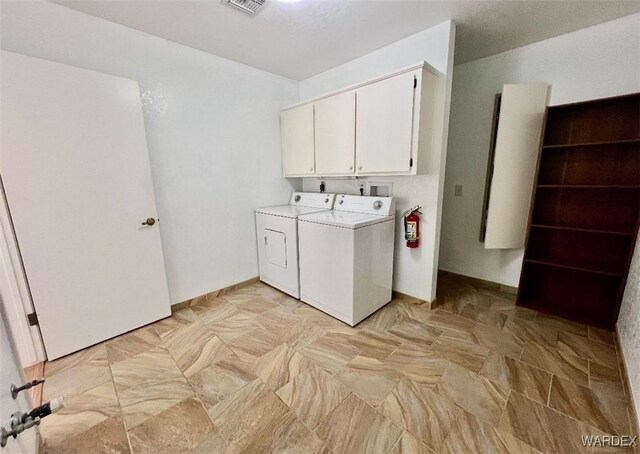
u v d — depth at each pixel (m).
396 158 2.03
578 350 1.79
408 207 2.38
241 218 2.82
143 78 2.06
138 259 2.08
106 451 1.18
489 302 2.51
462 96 2.77
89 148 1.79
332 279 2.20
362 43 2.26
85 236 1.83
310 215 2.40
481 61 2.61
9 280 1.61
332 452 1.16
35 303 1.69
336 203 2.76
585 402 1.38
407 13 1.85
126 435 1.25
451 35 1.96
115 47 1.92
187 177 2.38
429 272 2.32
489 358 1.73
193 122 2.36
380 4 1.75
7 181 1.55
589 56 2.09
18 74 1.52
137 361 1.76
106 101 1.83
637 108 1.92
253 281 3.01
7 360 0.94
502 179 2.43
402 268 2.51
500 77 2.53
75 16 1.76
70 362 1.75
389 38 2.18
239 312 2.38
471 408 1.36
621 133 2.00
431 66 1.89
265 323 2.19
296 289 2.57
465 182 2.88
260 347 1.89
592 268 2.08
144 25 1.95
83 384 1.56
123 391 1.50
